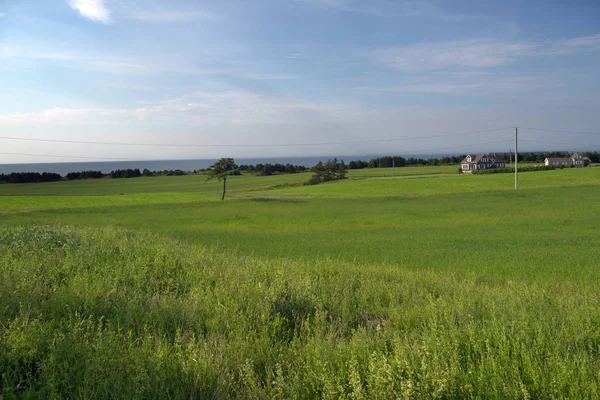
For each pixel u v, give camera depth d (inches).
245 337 208.5
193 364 172.4
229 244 829.8
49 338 181.2
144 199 2522.1
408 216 1515.7
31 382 156.6
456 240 886.4
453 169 5497.1
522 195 2074.3
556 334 209.9
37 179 5012.3
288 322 243.3
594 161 5954.7
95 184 4574.3
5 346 174.2
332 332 225.5
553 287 387.2
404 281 368.8
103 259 384.5
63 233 502.0
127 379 157.2
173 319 231.6
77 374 157.8
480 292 329.1
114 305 246.8
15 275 290.0
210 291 287.7
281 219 1481.3
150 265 365.4
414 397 154.0
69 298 245.8
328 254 677.9
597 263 556.4
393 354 191.9
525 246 773.3
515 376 166.6
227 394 155.9
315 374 165.5
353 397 151.6
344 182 3784.5
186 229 1202.0
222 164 2704.2
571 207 1621.6
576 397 152.6
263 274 347.3
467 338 207.5
